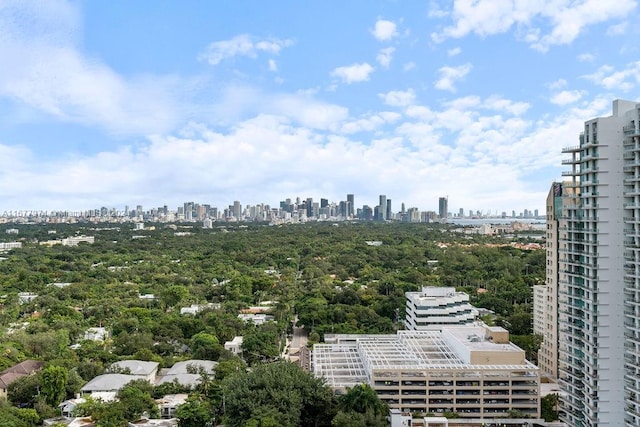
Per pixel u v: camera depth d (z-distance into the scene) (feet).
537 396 524.11
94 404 498.69
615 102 449.06
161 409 514.27
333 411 463.83
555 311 648.79
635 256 419.95
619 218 442.91
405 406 522.47
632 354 419.54
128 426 478.59
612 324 445.37
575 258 479.00
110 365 611.47
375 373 522.47
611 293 445.37
